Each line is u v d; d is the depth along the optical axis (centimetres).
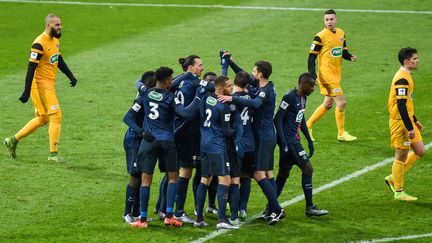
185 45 7425
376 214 4256
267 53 7206
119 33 7794
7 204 4328
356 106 6062
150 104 4025
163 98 4012
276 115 4134
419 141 4428
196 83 4222
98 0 8806
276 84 6469
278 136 4159
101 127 5597
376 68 6844
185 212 4284
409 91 4394
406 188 4625
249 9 8456
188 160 4141
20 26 7988
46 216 4184
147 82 4109
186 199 4494
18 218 4153
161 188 4184
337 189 4616
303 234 3978
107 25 8031
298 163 4184
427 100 6119
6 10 8456
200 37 7644
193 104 4038
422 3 8575
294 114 4156
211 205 4316
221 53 4391
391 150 5247
